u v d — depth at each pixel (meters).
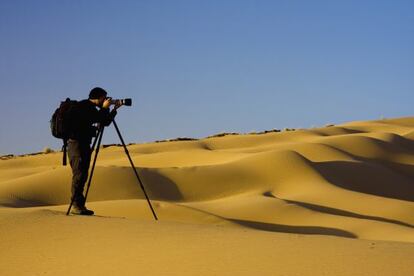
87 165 14.13
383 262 8.45
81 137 14.05
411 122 124.94
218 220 34.28
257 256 9.17
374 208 41.34
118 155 87.25
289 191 50.03
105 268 9.47
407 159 79.12
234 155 64.81
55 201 44.94
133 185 47.28
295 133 106.19
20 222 12.74
